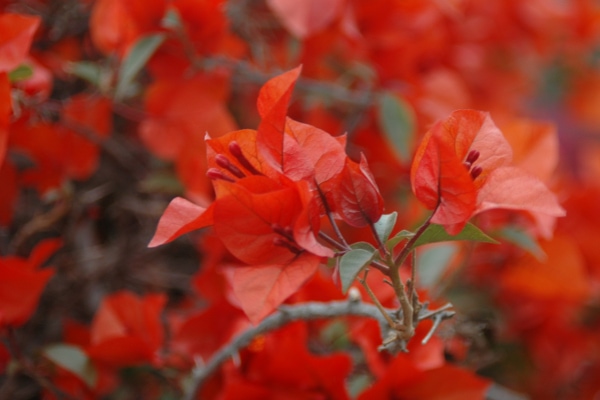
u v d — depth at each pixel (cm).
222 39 101
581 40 167
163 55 102
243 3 116
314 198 81
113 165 122
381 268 82
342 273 79
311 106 116
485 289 117
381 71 110
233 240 81
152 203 118
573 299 118
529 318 121
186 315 102
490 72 152
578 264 105
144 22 100
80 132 102
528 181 81
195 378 92
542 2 148
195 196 100
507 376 117
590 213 128
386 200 120
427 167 81
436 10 113
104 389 98
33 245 117
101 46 102
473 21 137
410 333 82
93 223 123
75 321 110
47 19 112
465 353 103
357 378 97
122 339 95
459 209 80
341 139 83
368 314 87
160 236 80
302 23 99
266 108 81
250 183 81
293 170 81
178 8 99
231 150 82
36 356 98
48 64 110
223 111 102
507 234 98
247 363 94
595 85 191
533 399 121
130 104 112
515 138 98
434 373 91
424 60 123
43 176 103
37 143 101
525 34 153
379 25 109
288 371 92
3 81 90
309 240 80
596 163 168
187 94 101
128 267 117
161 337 97
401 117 104
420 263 100
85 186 120
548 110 198
